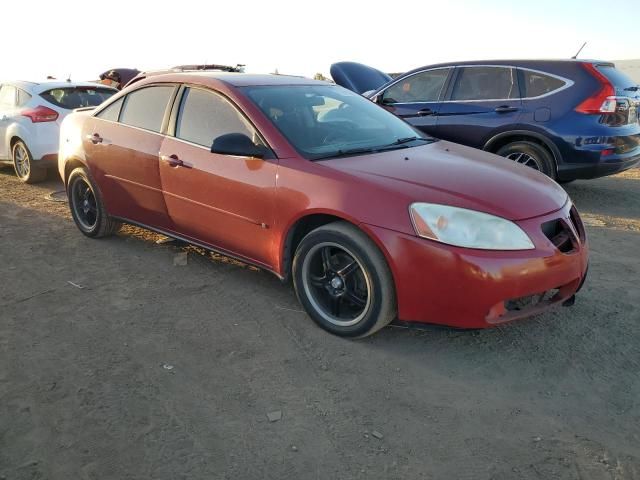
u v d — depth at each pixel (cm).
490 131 701
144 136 444
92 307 385
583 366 318
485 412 278
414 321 318
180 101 429
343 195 327
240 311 380
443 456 247
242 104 389
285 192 351
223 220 394
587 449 252
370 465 241
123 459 241
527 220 310
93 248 505
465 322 304
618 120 639
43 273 445
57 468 236
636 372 312
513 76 690
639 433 263
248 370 310
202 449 248
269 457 244
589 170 648
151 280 432
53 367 311
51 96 773
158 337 345
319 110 417
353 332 337
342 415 273
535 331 356
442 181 328
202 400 283
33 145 756
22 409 274
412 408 280
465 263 295
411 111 767
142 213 462
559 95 655
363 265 321
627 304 394
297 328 357
